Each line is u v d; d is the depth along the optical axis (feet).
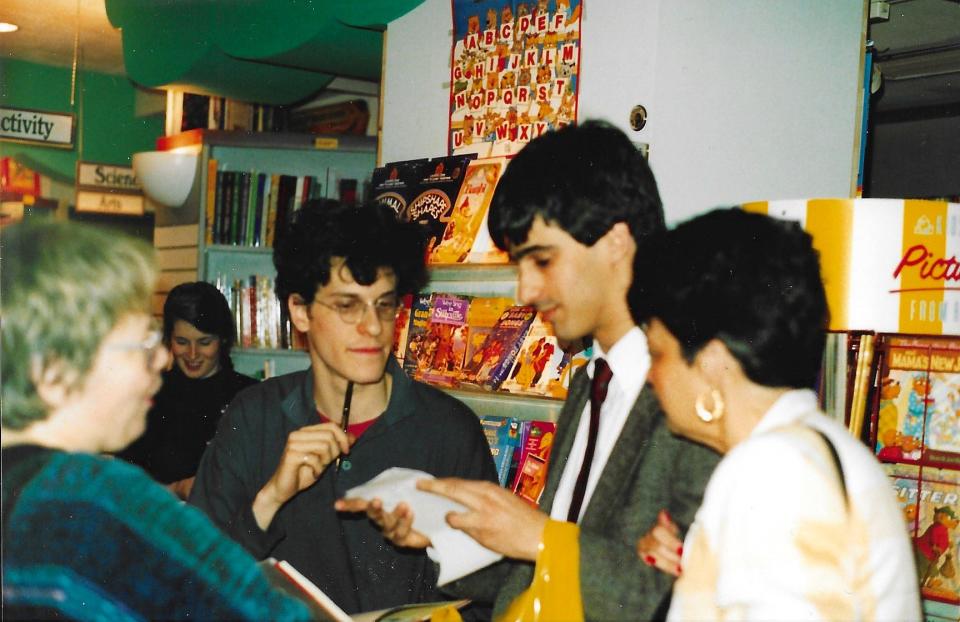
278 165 15.37
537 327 8.65
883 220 5.98
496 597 5.05
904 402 5.87
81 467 3.09
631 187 4.50
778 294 3.49
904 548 3.30
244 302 14.65
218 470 5.80
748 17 8.48
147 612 2.96
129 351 3.30
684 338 3.59
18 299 3.12
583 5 8.68
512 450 8.57
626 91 8.21
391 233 5.54
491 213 4.84
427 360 9.45
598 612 3.99
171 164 15.20
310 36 11.36
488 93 9.64
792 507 3.15
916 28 12.18
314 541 5.66
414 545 4.67
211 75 13.74
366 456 5.78
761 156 8.59
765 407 3.56
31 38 20.35
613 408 4.74
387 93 10.96
